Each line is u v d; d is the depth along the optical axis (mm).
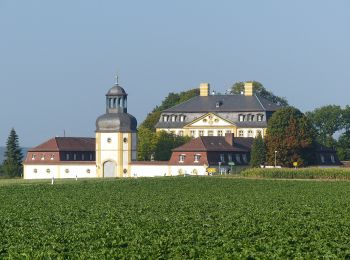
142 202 125375
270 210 107625
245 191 150000
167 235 80750
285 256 68062
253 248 71250
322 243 73938
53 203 124812
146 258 67938
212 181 181000
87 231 84875
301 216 98312
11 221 97938
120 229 85562
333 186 162750
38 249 73625
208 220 95812
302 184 170500
